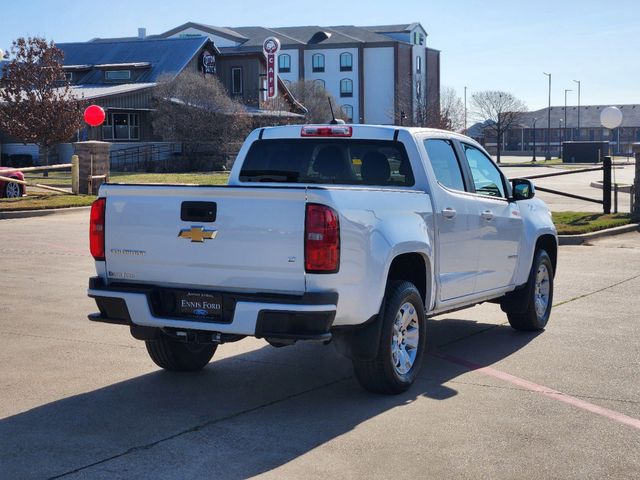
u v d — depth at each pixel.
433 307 7.27
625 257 15.03
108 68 58.16
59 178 38.84
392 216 6.53
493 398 6.57
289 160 7.73
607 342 8.55
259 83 66.44
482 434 5.70
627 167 65.06
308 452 5.33
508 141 147.12
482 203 7.97
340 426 5.85
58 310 9.94
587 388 6.86
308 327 5.85
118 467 5.07
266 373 7.32
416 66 119.12
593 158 80.44
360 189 6.23
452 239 7.41
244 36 115.06
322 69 114.44
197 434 5.67
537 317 9.05
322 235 5.82
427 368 7.54
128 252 6.44
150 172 50.03
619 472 5.04
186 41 61.91
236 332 5.95
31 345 8.23
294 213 5.88
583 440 5.59
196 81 52.84
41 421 5.93
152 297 6.33
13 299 10.61
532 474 4.99
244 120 53.38
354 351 6.40
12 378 7.04
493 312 10.34
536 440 5.59
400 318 6.69
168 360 7.14
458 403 6.43
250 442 5.52
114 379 7.05
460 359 7.87
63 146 51.34
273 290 5.98
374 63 114.44
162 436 5.63
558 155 121.19
